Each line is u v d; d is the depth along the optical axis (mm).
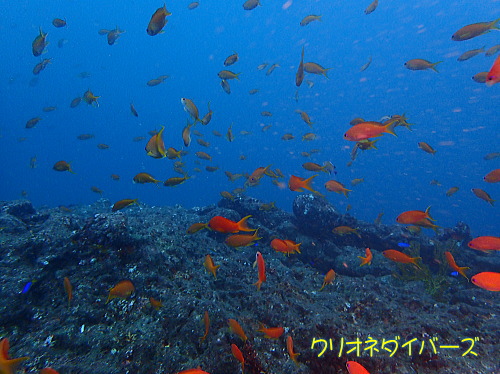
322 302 5332
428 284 7176
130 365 3348
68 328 3746
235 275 5930
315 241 9281
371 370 3605
